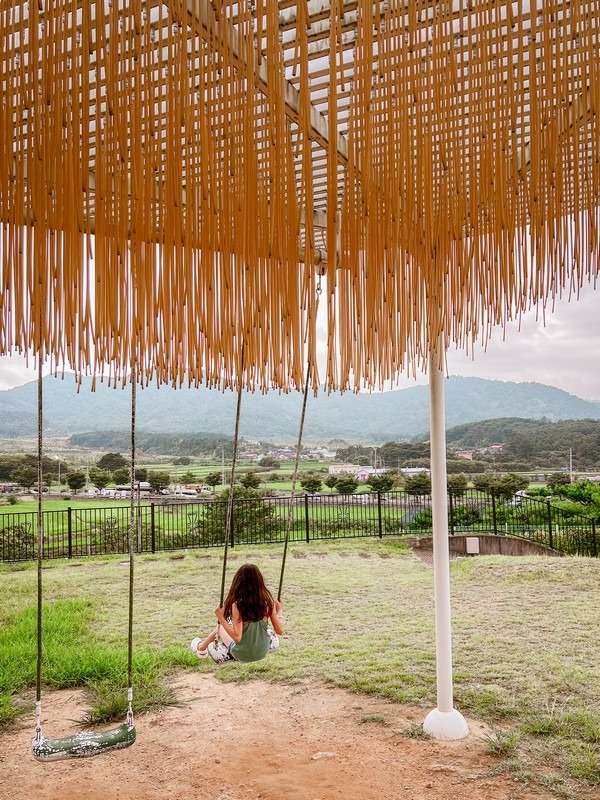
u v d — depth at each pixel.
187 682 5.72
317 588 9.66
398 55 1.71
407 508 16.56
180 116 1.52
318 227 3.94
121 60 1.49
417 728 4.48
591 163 1.75
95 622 7.86
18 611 8.40
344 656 6.28
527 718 4.58
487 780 3.74
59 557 13.97
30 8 1.48
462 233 1.72
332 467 56.03
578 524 15.25
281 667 6.03
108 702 5.04
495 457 64.06
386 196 1.69
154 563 12.38
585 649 6.23
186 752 4.30
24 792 3.78
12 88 1.50
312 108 2.75
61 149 1.46
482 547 14.30
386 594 9.25
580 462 58.62
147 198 1.49
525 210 1.75
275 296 1.53
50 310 1.41
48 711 5.10
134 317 1.44
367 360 1.63
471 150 1.75
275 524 15.81
